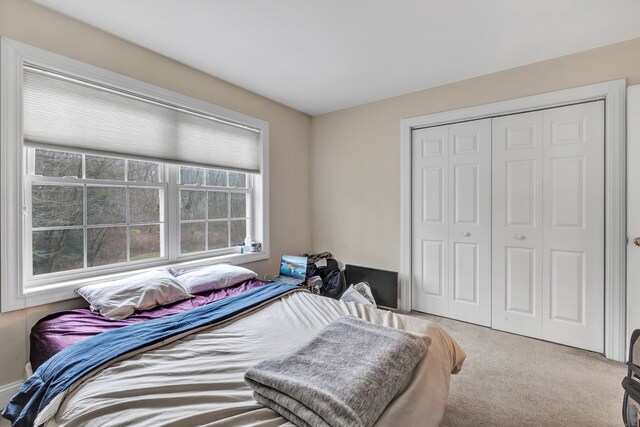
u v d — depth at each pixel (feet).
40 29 5.68
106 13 5.93
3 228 5.30
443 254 9.77
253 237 10.46
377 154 10.87
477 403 5.50
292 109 11.64
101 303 5.61
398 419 2.87
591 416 5.14
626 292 6.88
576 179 7.66
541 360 7.05
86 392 3.15
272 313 5.57
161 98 7.52
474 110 8.88
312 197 12.59
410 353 3.61
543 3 5.67
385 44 7.10
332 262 11.65
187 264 8.21
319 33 6.65
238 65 8.13
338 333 4.09
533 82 8.04
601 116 7.36
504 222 8.67
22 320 5.56
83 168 6.58
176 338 4.38
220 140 9.15
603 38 6.87
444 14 5.99
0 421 5.22
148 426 2.60
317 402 2.67
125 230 7.27
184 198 8.52
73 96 6.19
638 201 6.63
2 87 5.26
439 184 9.78
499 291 8.79
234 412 2.87
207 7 5.75
